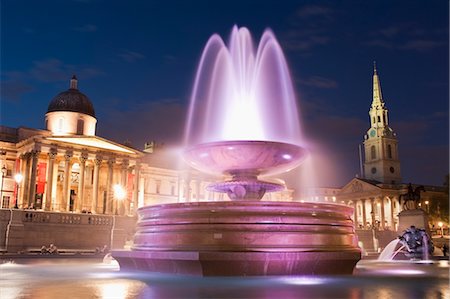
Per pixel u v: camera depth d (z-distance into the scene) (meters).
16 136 69.06
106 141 65.69
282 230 13.83
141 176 76.75
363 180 112.75
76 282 11.21
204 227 13.91
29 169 62.88
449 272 15.85
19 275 13.45
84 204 70.12
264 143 17.02
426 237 30.95
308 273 13.66
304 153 18.19
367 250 62.78
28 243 42.81
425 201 102.38
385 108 126.75
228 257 12.91
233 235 13.67
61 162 67.94
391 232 67.62
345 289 9.95
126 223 49.56
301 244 13.89
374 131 125.12
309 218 14.27
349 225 15.37
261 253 13.16
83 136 63.88
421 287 10.48
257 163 17.78
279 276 13.10
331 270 14.12
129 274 13.69
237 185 18.41
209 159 18.03
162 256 13.74
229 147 17.22
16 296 8.51
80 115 72.44
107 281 11.44
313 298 8.46
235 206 13.91
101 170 72.81
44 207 59.78
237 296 8.66
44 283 10.98
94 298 8.21
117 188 66.50
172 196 83.88
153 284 10.74
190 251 13.62
